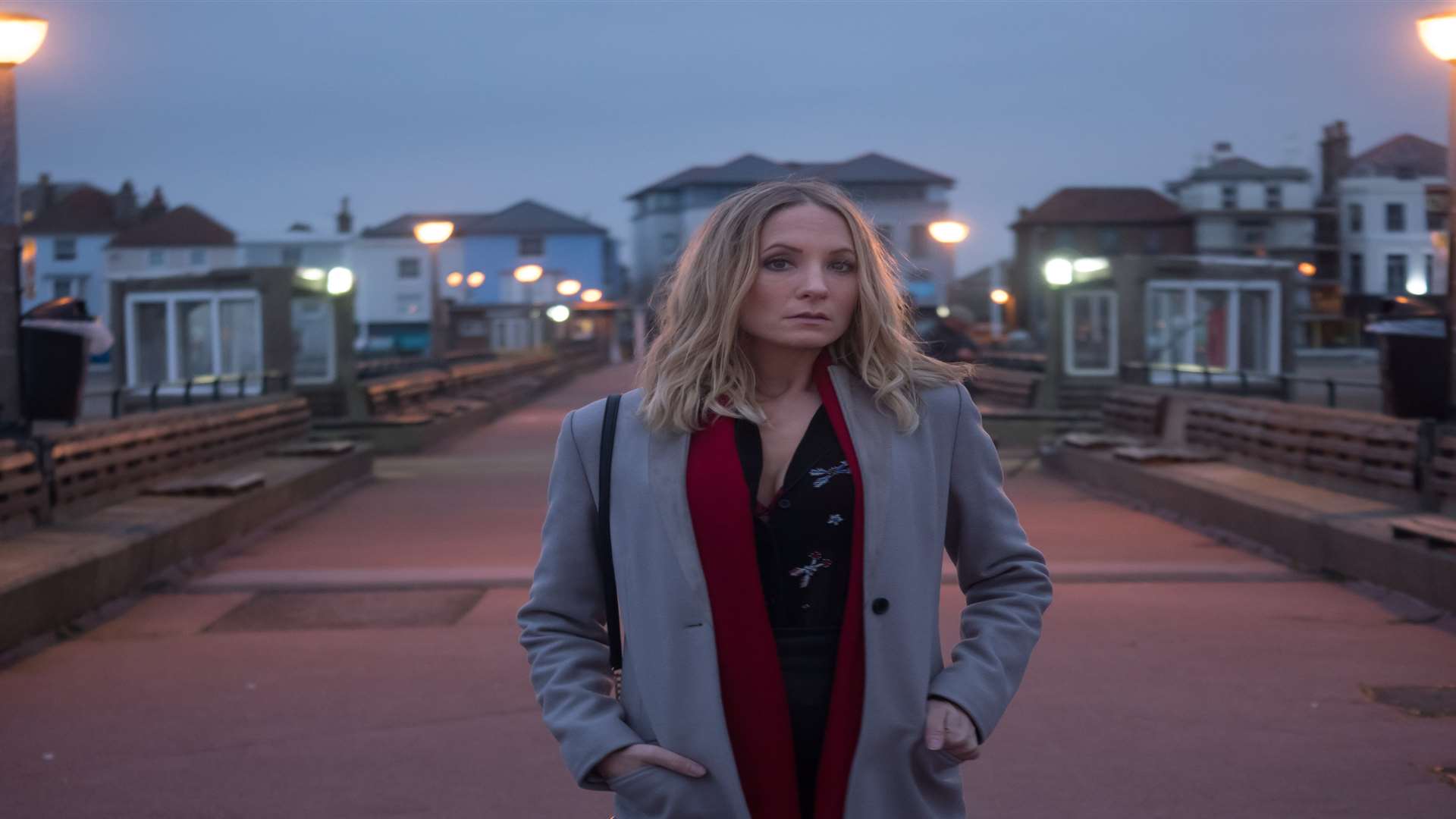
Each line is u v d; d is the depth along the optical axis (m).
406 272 84.00
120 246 79.56
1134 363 21.62
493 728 5.31
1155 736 5.06
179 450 12.29
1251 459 12.59
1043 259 78.25
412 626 7.35
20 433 9.10
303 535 11.24
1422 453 8.90
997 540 2.08
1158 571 8.70
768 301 1.99
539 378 39.06
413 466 17.89
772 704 1.89
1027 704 5.53
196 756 4.97
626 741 1.90
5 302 9.15
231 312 21.50
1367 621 7.11
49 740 5.19
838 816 1.88
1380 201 74.44
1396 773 4.60
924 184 80.69
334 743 5.12
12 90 9.14
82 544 8.13
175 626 7.39
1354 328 73.25
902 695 1.91
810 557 1.94
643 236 92.25
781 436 1.99
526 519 12.15
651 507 1.94
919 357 2.08
